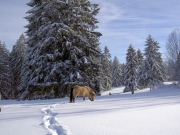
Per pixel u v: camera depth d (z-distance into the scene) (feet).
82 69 58.70
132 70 141.90
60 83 55.36
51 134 10.15
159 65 133.08
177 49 106.63
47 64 54.54
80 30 62.08
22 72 69.67
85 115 16.37
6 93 120.88
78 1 60.80
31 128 11.66
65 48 57.72
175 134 10.48
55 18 56.75
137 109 20.12
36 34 59.77
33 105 29.68
